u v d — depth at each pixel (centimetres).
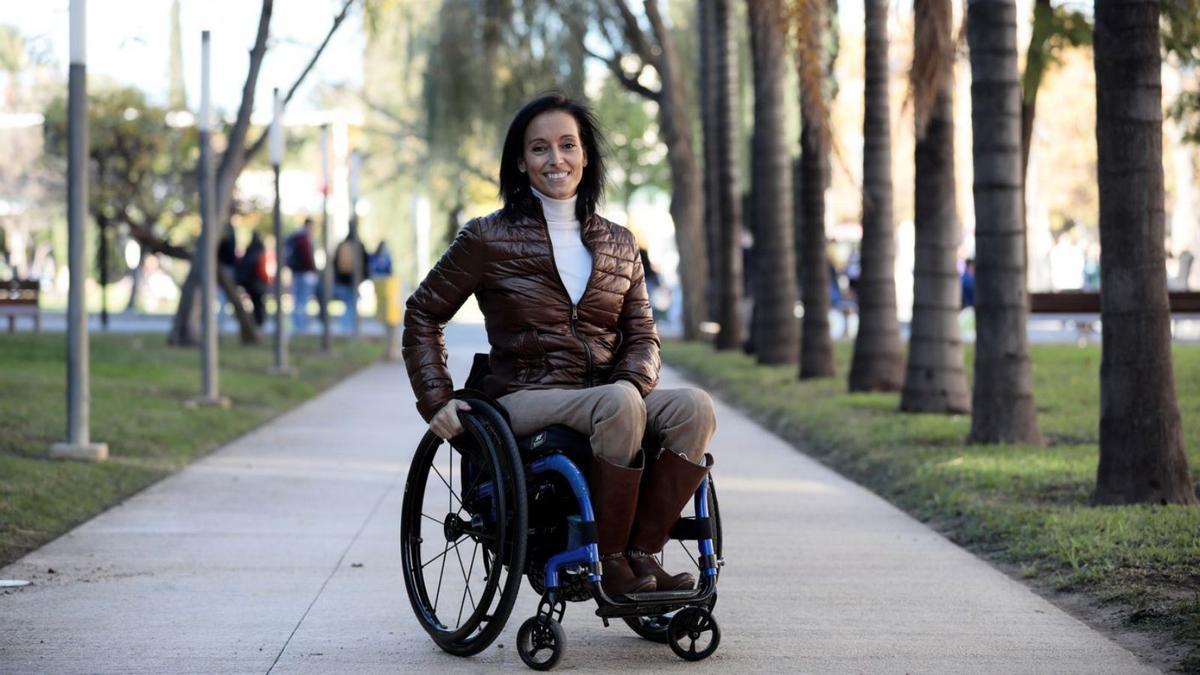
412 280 3916
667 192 4647
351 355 2658
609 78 3341
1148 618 645
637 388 577
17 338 2528
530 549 584
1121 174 892
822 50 1385
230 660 591
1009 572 785
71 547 847
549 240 584
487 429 569
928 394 1459
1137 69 890
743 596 721
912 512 991
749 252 3294
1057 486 977
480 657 598
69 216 1158
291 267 3381
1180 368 1805
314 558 818
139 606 691
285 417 1650
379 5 2231
